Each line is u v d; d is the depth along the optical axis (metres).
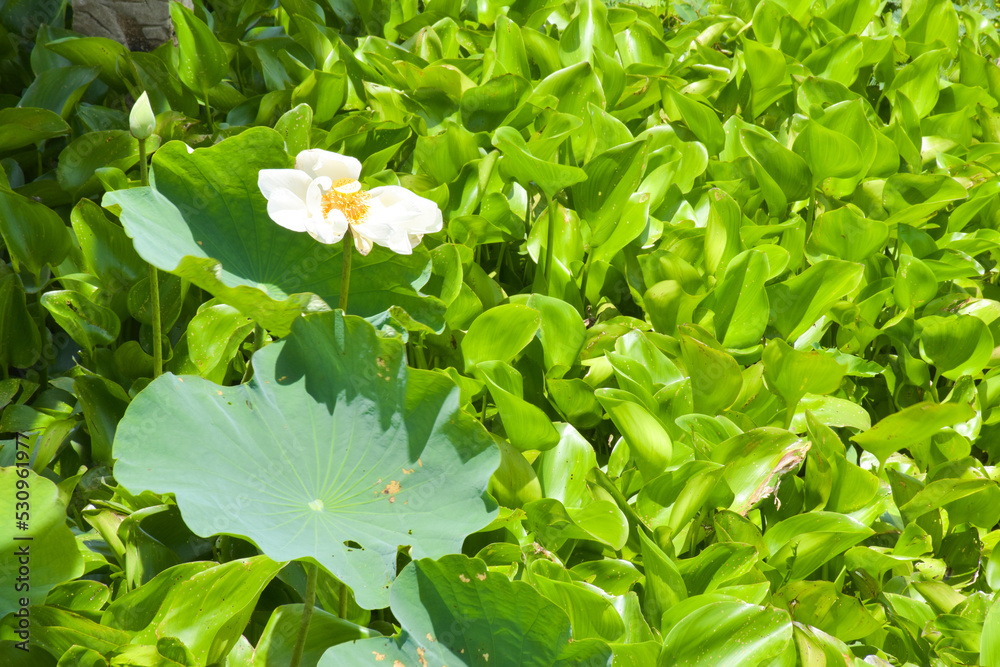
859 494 2.07
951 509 2.17
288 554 1.64
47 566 1.73
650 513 2.02
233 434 1.72
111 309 2.14
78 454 2.03
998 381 2.32
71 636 1.72
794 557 2.01
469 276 2.22
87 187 2.22
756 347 2.26
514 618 1.70
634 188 2.25
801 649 1.84
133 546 1.85
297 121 2.17
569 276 2.29
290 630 1.78
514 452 1.97
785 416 2.18
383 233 1.79
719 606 1.80
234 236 1.88
